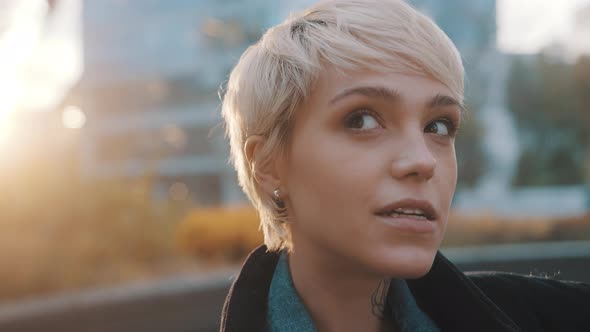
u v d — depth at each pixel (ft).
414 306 4.16
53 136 29.09
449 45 3.61
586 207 89.81
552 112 90.74
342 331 3.92
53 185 27.27
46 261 24.13
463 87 3.77
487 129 91.40
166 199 36.42
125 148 137.90
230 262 33.06
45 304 17.87
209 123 133.18
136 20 140.97
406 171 3.29
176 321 19.06
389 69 3.40
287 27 3.85
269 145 3.76
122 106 141.08
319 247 3.79
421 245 3.34
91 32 143.74
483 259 23.48
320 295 3.92
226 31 56.75
